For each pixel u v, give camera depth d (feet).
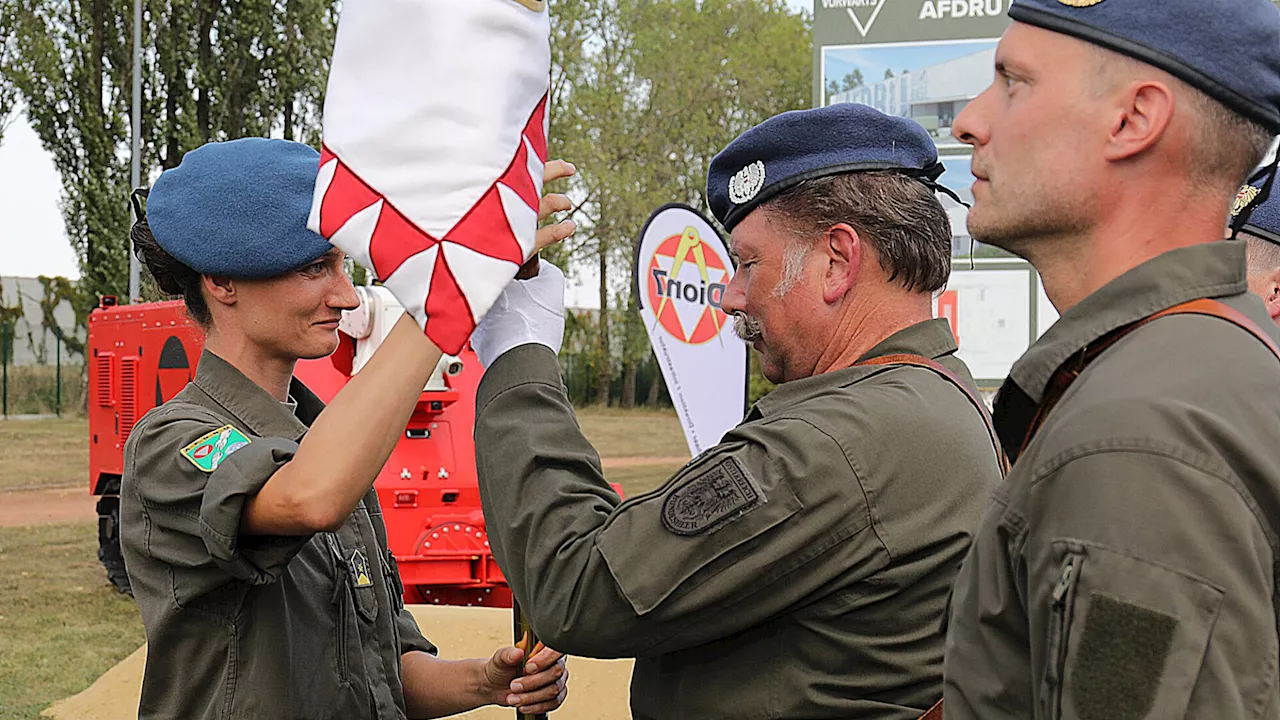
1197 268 4.07
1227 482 3.53
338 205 5.07
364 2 5.11
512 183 5.13
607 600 5.47
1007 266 27.91
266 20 89.61
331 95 5.16
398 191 5.02
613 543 5.48
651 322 18.70
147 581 6.38
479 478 6.09
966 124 4.51
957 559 5.52
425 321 5.04
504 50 5.15
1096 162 4.16
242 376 6.86
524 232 5.16
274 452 5.78
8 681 23.58
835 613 5.46
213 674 6.37
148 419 6.52
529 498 5.80
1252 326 3.98
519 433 5.92
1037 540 3.78
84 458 73.15
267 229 6.55
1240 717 3.41
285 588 6.55
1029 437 4.38
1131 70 4.09
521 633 7.44
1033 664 3.76
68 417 100.32
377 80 5.10
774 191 6.18
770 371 6.48
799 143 6.17
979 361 28.17
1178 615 3.43
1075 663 3.53
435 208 5.01
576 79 101.71
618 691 16.12
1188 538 3.48
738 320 6.56
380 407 5.51
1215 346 3.84
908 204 6.07
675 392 18.62
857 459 5.41
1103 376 3.90
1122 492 3.58
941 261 6.17
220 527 5.69
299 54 90.74
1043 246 4.36
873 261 6.10
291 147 6.80
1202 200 4.14
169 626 6.34
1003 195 4.34
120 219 87.61
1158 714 3.40
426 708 7.68
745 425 5.76
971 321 28.17
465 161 5.03
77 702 20.12
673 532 5.39
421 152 5.02
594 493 5.82
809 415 5.56
